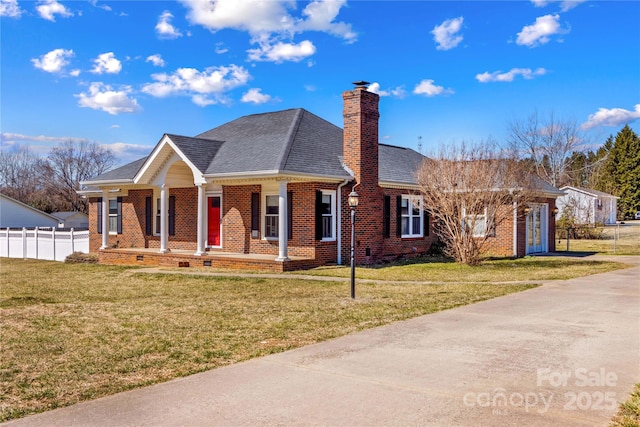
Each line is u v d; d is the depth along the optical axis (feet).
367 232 67.97
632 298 40.96
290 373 22.09
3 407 18.65
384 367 22.79
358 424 16.72
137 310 38.68
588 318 33.17
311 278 54.70
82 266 76.79
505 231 79.15
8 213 140.77
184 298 44.62
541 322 31.99
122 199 86.43
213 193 74.28
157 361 24.48
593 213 167.53
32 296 47.21
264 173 59.88
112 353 26.05
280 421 17.01
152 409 18.19
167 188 71.92
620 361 23.48
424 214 80.38
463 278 54.24
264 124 75.61
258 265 61.46
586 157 247.91
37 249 100.83
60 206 195.00
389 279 53.98
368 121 68.08
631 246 105.60
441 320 32.76
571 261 71.77
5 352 26.50
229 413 17.72
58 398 19.60
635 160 259.60
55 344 28.12
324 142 71.87
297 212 65.00
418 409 17.93
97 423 16.99
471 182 63.36
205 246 69.56
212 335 29.68
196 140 70.13
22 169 220.84
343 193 66.95
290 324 32.27
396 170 77.82
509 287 47.26
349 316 34.47
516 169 64.59
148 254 72.84
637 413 17.40
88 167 203.10
